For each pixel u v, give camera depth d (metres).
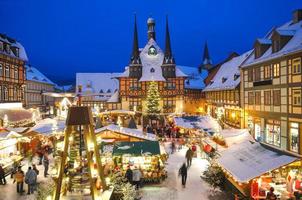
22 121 39.25
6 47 41.75
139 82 61.84
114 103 65.38
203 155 29.86
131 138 25.17
